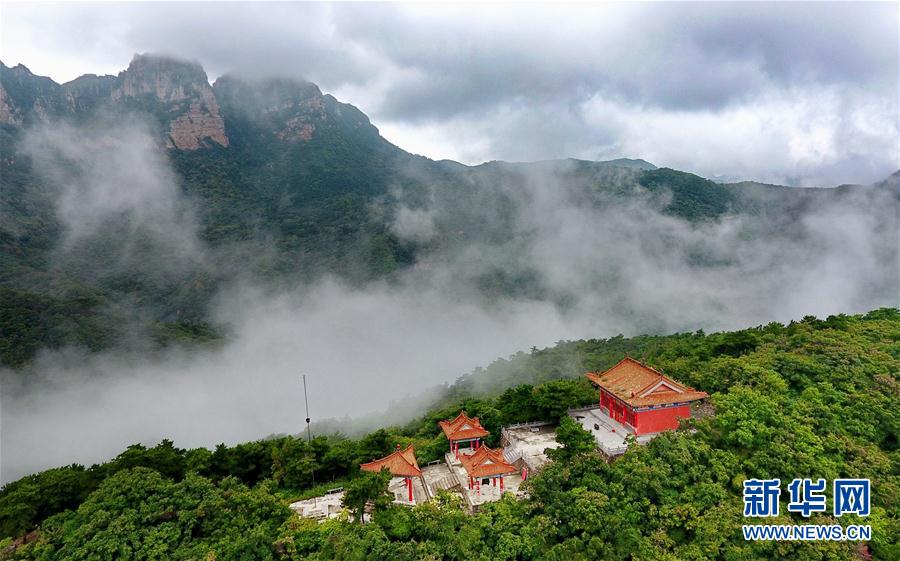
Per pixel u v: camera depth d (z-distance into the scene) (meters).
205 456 50.16
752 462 39.00
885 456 40.53
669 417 46.78
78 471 46.47
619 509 35.88
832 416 44.16
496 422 52.88
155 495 39.06
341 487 49.53
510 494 39.22
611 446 44.81
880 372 49.59
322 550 34.59
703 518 35.16
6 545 37.41
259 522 38.16
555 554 33.22
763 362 53.28
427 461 49.78
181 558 34.91
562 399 53.56
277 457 51.97
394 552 33.38
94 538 35.22
